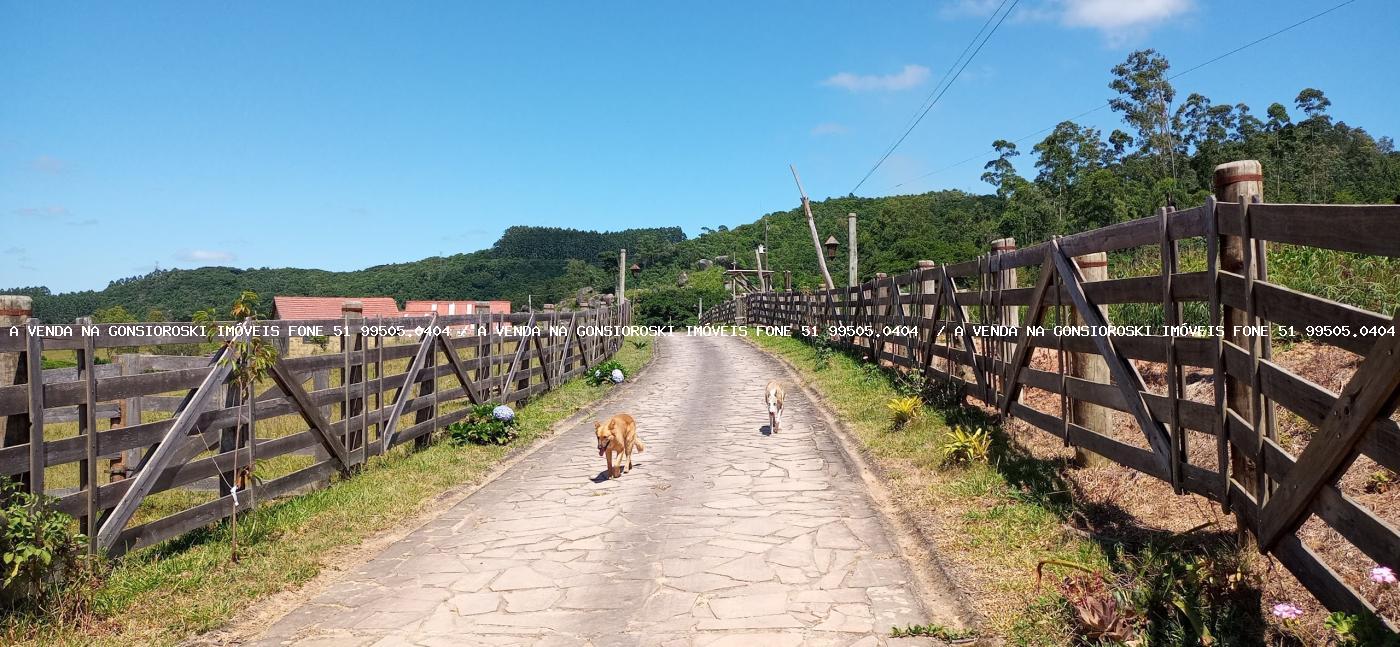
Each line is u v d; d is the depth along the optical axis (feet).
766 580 15.49
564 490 24.06
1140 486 17.54
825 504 21.09
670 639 12.89
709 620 13.64
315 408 22.98
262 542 18.52
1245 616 11.25
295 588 15.93
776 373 56.44
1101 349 17.67
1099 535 15.71
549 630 13.47
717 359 71.67
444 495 23.85
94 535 15.35
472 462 27.76
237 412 19.62
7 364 15.89
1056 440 22.98
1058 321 20.29
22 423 14.03
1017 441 23.75
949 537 17.15
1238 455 12.63
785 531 18.75
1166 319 14.74
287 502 21.90
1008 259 24.77
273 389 22.66
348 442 25.05
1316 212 9.96
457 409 34.42
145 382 16.80
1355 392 9.04
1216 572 11.64
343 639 13.34
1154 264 32.76
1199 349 13.66
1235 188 12.62
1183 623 11.34
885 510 20.31
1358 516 9.32
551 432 35.17
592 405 43.45
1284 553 11.34
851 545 17.51
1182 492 14.55
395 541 19.22
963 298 29.68
